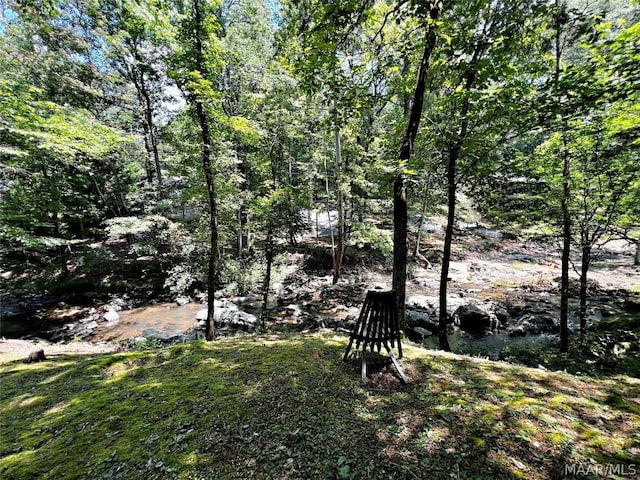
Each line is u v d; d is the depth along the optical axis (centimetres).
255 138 976
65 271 1689
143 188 1727
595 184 739
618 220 749
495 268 1872
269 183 1571
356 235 1661
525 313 1207
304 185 1773
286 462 274
